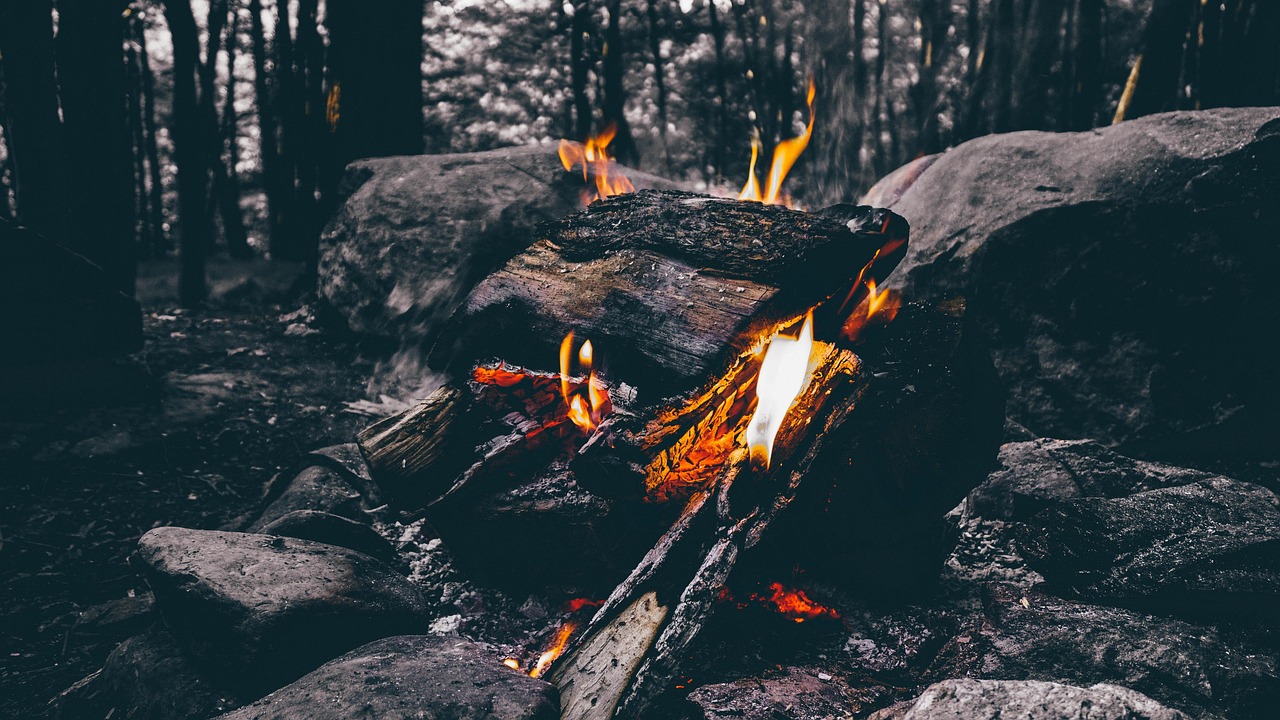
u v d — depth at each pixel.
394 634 2.62
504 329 3.06
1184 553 2.64
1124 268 4.13
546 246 3.23
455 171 6.05
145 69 10.69
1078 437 4.18
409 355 5.51
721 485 2.53
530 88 12.75
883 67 9.49
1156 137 4.20
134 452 4.03
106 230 5.39
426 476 3.20
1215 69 5.32
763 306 2.54
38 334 4.09
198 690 2.39
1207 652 2.42
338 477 3.79
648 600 2.42
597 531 2.76
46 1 4.86
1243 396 3.92
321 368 5.60
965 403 2.78
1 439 3.77
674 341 2.58
